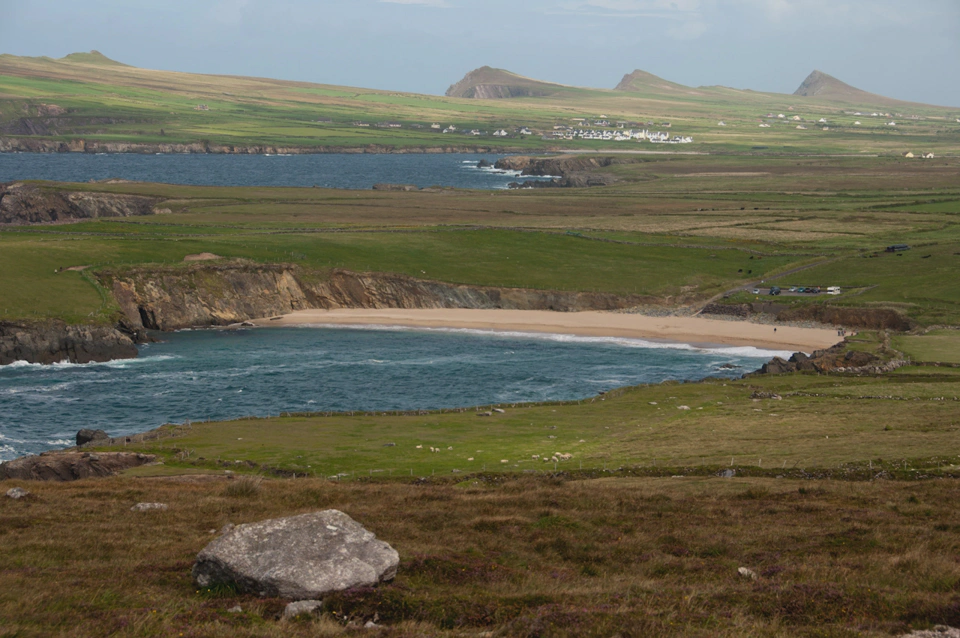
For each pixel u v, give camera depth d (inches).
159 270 4965.6
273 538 988.6
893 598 905.5
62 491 1628.9
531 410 2967.5
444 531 1321.4
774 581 1027.9
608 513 1472.7
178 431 2608.3
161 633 814.5
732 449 2197.3
